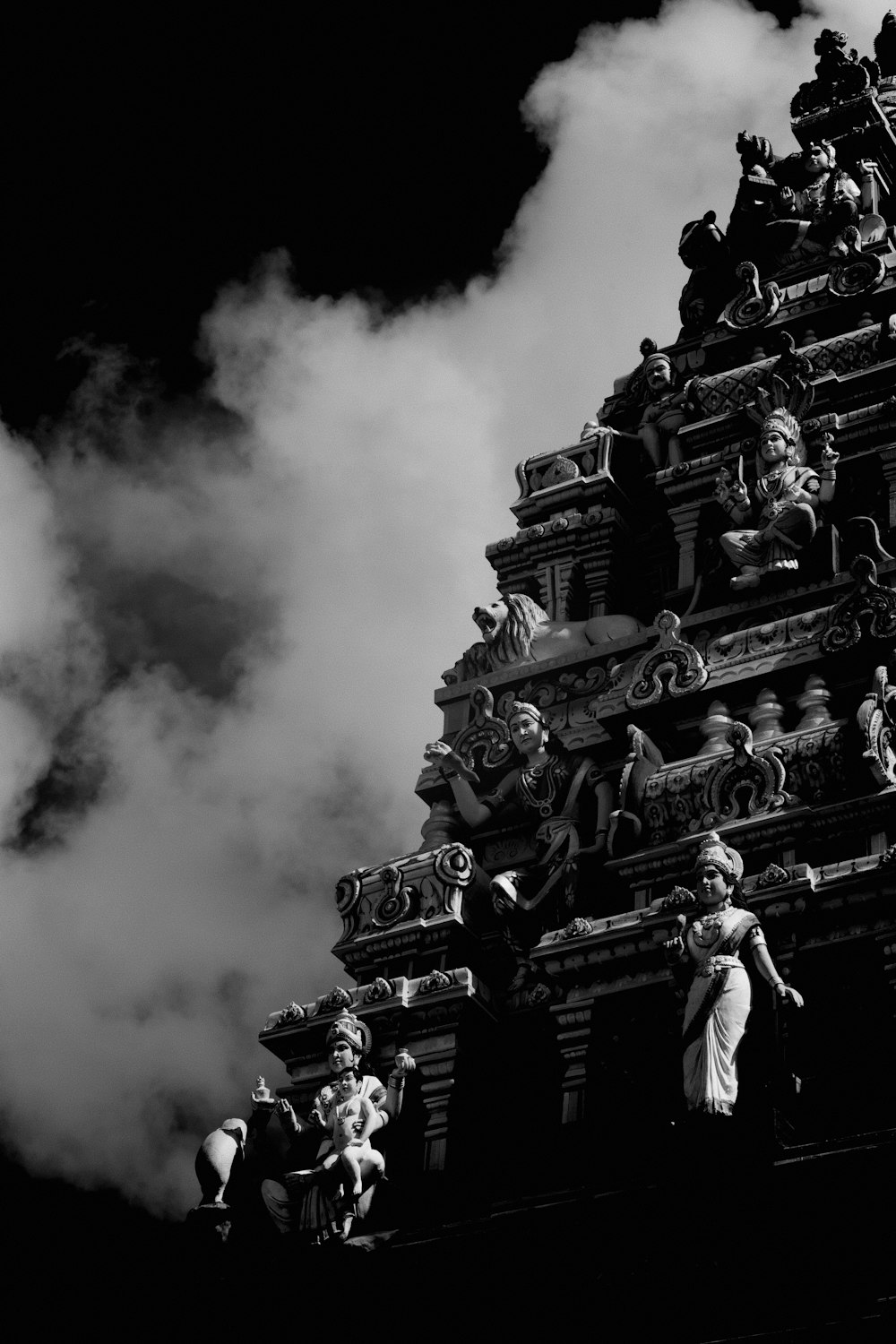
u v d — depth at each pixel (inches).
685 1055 695.1
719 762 804.0
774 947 744.3
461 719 925.8
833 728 788.6
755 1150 662.5
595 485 976.3
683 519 948.0
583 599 964.0
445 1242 703.1
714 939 716.0
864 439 917.8
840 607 832.3
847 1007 733.9
